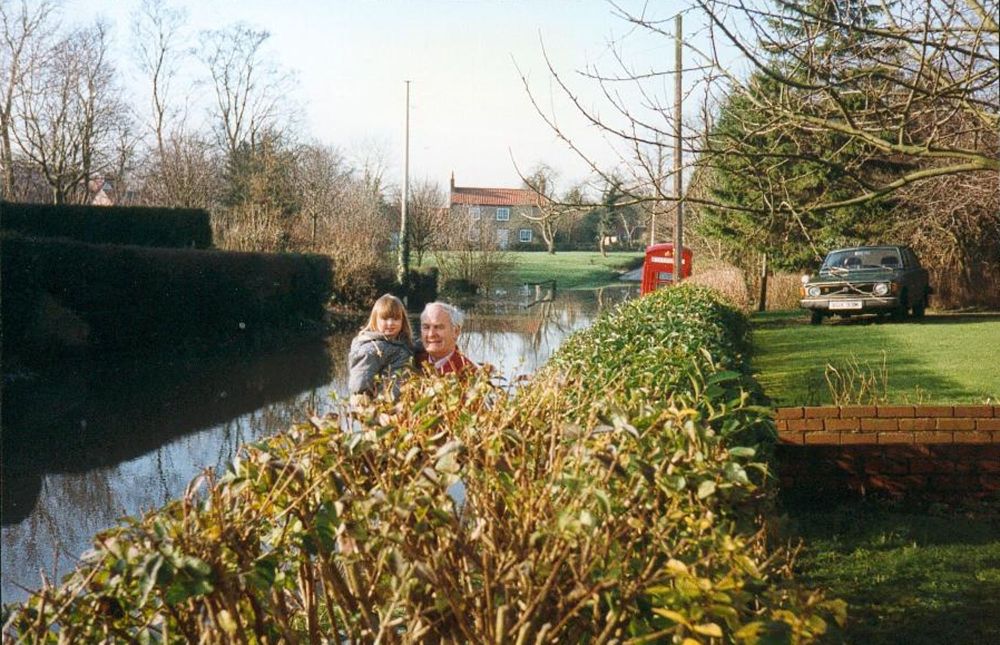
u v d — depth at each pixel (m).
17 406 16.38
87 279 21.62
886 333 21.12
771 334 23.05
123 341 22.83
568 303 49.62
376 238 46.69
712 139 7.42
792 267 34.44
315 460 3.11
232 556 2.94
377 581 3.07
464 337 30.55
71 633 2.76
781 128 6.94
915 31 6.18
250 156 56.84
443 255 55.44
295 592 3.71
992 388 11.93
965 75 6.10
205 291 25.94
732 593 2.76
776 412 7.77
